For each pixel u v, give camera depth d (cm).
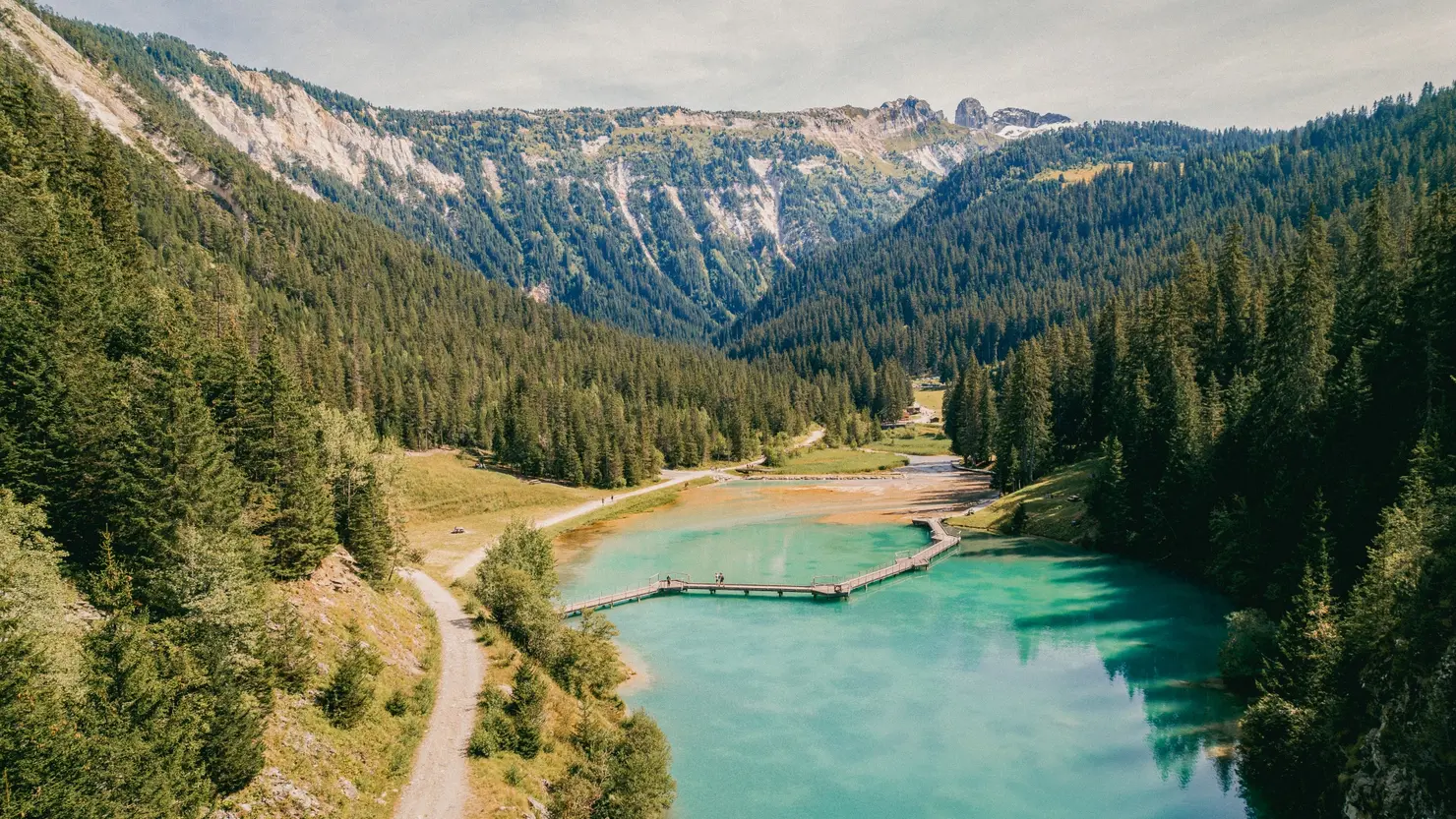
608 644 6031
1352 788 3372
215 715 2823
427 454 15338
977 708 5228
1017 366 13838
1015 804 4109
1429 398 5375
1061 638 6394
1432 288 5756
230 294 15888
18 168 6675
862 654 6294
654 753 4084
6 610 2495
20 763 2044
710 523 12281
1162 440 8738
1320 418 6328
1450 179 18425
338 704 3688
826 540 10738
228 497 4072
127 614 2867
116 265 6200
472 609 6031
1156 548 8475
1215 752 4475
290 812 2958
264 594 3788
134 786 2278
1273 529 6325
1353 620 3859
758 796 4250
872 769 4509
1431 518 3650
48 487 3491
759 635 6869
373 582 5478
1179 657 5878
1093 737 4762
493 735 3981
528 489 14062
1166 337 10238
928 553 9069
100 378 3944
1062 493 10738
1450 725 2952
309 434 5581
